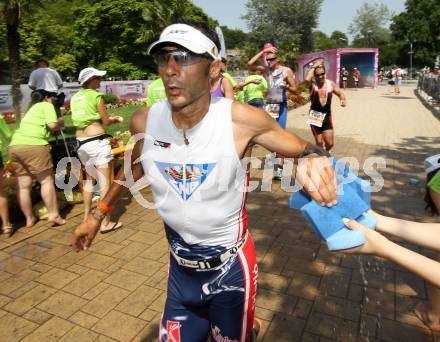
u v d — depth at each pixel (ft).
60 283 11.76
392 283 11.26
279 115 21.97
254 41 162.20
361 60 112.37
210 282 6.11
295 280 11.54
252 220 16.03
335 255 12.94
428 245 4.91
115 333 9.59
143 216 16.90
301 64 122.11
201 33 5.03
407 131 36.09
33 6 43.80
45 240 14.78
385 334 9.22
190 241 5.94
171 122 5.42
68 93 64.90
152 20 43.73
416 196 18.39
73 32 128.67
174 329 6.52
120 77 116.16
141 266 12.64
